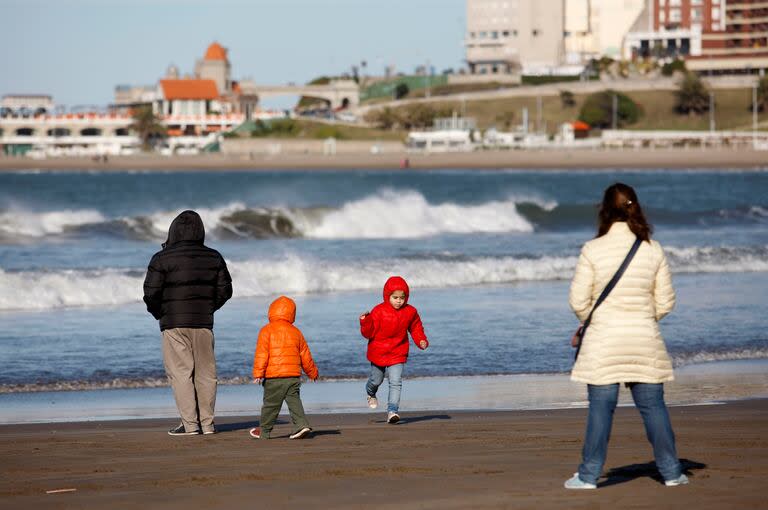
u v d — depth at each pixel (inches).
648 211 7258.9
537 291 3272.6
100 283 3073.3
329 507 874.8
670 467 938.7
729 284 3469.5
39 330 2440.9
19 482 996.6
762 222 6742.1
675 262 4062.5
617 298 930.1
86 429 1385.3
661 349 935.7
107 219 5634.8
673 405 1544.0
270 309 1304.1
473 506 870.4
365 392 1739.7
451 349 2192.4
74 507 888.3
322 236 5546.3
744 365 2007.9
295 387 1277.1
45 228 5438.0
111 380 1846.7
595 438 929.5
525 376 1904.5
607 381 922.7
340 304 2920.8
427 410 1550.2
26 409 1582.2
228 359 2066.9
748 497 895.1
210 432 1331.2
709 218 6958.7
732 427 1312.7
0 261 4025.6
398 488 944.3
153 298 1327.5
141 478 1009.5
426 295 3139.8
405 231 5649.6
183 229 1358.3
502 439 1238.3
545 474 1003.9
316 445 1210.0
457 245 4766.2
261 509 870.4
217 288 1357.0
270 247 4613.7
